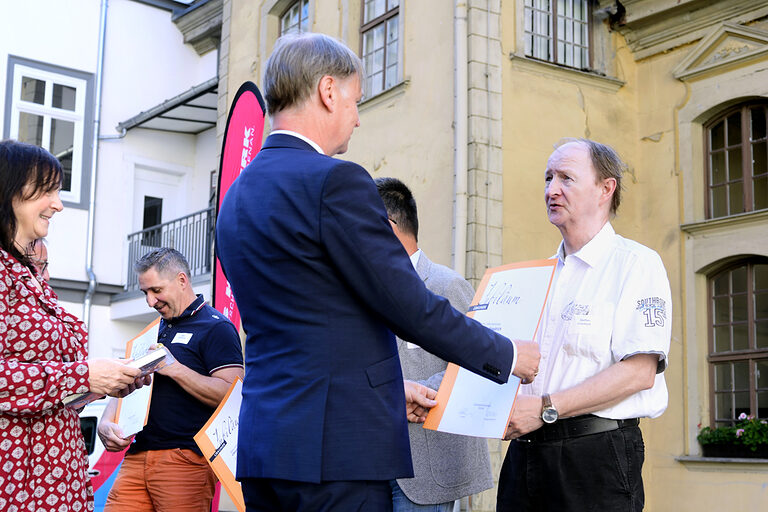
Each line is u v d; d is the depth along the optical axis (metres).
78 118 14.78
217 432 3.11
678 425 7.98
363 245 1.87
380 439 1.87
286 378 1.89
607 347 2.59
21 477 2.36
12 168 2.50
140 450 3.84
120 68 15.22
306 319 1.89
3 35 14.17
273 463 1.84
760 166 7.93
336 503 1.82
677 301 8.23
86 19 14.96
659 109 8.70
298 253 1.89
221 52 12.38
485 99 7.94
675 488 7.88
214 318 4.00
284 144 2.07
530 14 8.46
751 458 7.30
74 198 14.59
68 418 2.51
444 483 2.86
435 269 3.09
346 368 1.88
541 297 2.35
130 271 14.78
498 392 2.33
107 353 14.69
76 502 2.49
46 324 2.47
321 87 2.08
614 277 2.64
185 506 3.76
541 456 2.56
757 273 7.79
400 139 8.70
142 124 15.02
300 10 10.93
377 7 9.47
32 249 2.64
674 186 8.46
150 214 15.45
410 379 2.96
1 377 2.28
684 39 8.51
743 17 8.05
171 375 3.67
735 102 8.12
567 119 8.42
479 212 7.71
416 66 8.62
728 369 7.86
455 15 8.10
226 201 2.14
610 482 2.49
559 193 2.77
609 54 8.89
